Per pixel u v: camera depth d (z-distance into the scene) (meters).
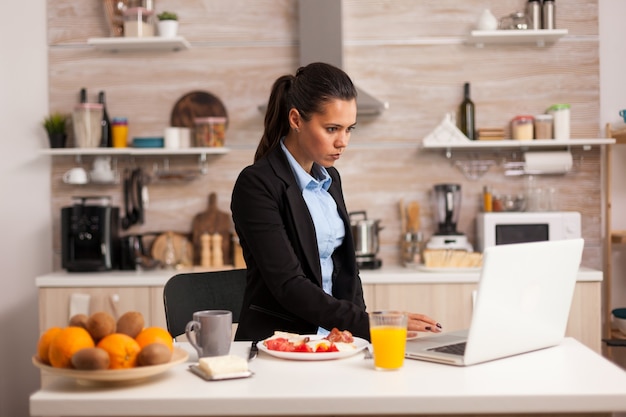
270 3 4.32
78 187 4.34
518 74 4.29
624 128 4.16
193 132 4.32
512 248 1.68
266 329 2.13
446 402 1.43
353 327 1.99
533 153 4.16
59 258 4.33
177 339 2.50
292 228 2.11
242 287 2.45
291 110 2.16
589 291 3.72
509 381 1.54
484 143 4.06
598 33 4.27
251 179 2.09
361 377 1.58
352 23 4.30
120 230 4.31
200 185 4.33
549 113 4.19
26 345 4.33
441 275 3.76
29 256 4.33
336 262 2.31
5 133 4.33
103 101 4.32
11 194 4.33
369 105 3.99
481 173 4.29
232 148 4.33
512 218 3.98
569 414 1.50
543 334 1.84
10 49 4.33
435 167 4.30
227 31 4.34
